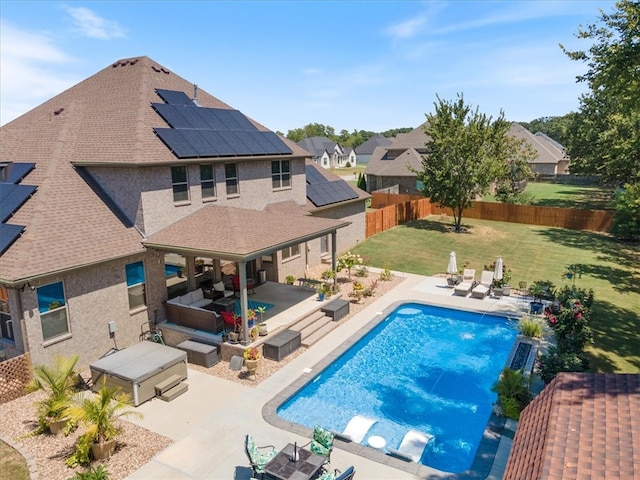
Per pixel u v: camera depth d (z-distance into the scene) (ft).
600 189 207.62
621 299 72.95
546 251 104.17
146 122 61.26
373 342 61.11
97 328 50.78
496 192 155.53
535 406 28.55
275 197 78.43
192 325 56.13
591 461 20.61
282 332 55.88
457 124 117.19
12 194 52.49
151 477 32.71
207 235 54.80
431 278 86.94
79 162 57.00
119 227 54.90
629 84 57.36
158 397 44.21
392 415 43.62
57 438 37.45
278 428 39.09
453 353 57.77
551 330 61.05
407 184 173.27
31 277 42.52
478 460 34.63
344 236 103.50
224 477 32.73
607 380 27.61
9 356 46.70
